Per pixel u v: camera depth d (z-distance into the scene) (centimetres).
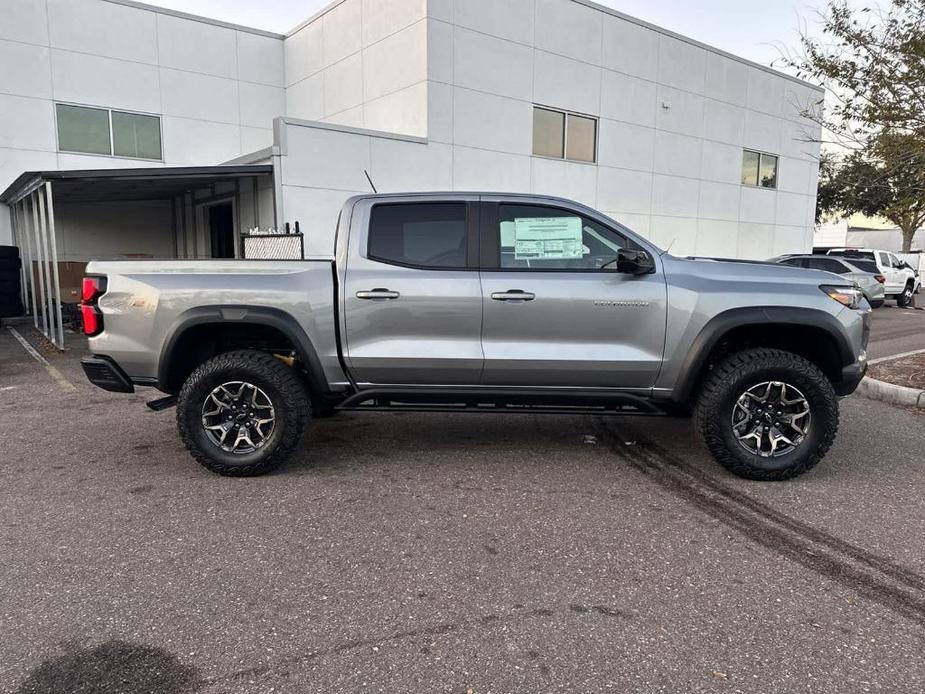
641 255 435
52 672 252
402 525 386
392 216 466
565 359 453
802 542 365
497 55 1344
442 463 498
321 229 1114
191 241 1517
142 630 280
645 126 1625
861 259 1722
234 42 1603
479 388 469
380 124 1369
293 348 487
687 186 1741
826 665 257
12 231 1405
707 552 353
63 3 1374
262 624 284
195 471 482
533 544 362
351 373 468
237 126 1625
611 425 610
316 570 332
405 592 311
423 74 1247
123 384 475
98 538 369
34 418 638
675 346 450
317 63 1555
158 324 460
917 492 441
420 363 459
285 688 243
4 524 387
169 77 1518
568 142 1494
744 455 451
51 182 1099
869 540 368
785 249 2045
